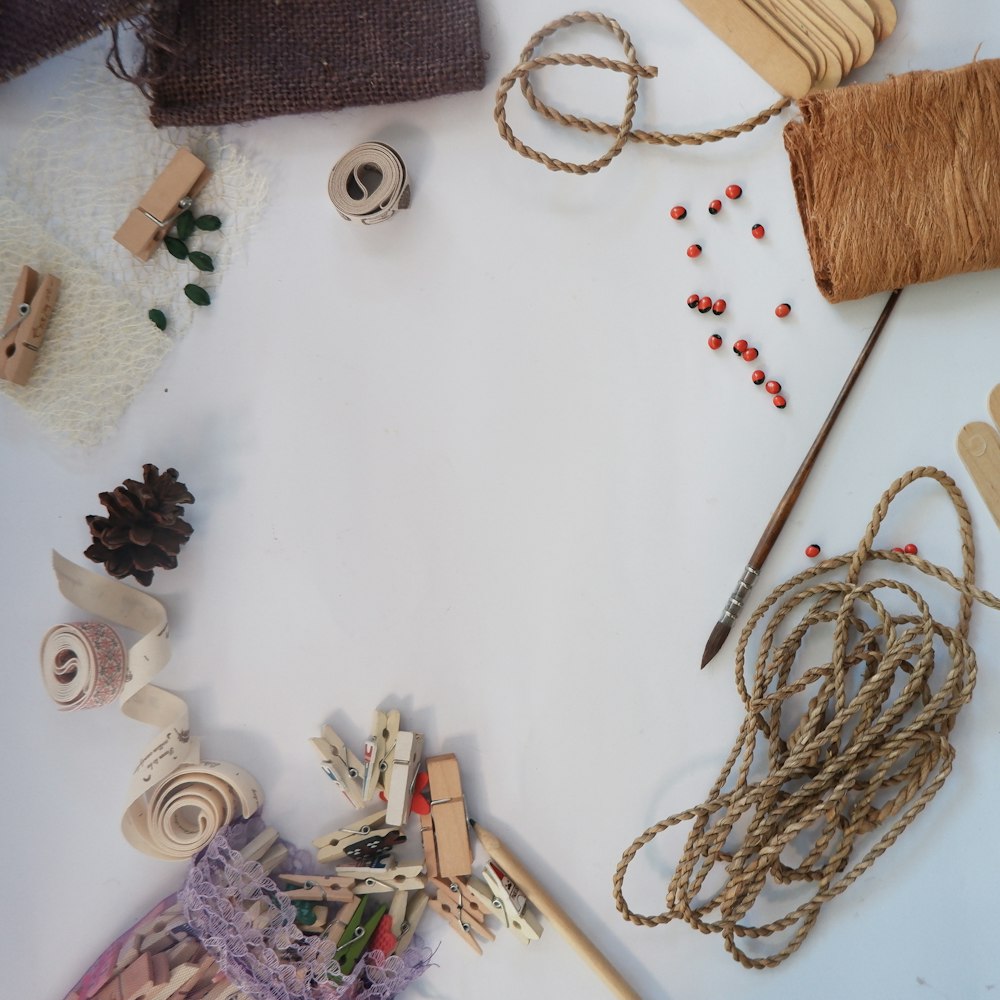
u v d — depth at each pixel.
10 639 0.45
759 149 0.43
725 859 0.41
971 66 0.39
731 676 0.43
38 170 0.44
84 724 0.45
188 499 0.43
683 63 0.43
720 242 0.43
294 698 0.44
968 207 0.39
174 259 0.44
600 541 0.43
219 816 0.43
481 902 0.43
